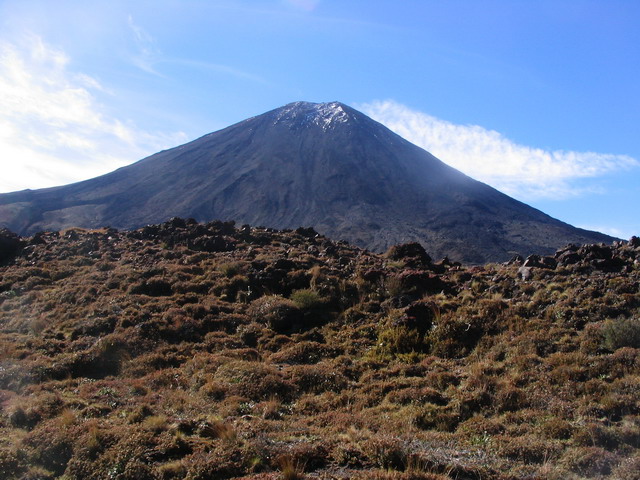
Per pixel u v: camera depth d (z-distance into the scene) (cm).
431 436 756
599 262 1440
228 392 947
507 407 847
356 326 1331
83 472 671
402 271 1608
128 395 954
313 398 938
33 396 930
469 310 1254
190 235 2067
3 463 677
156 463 674
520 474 626
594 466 632
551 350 1034
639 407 778
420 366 1055
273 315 1359
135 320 1307
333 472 633
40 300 1541
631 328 1005
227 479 630
